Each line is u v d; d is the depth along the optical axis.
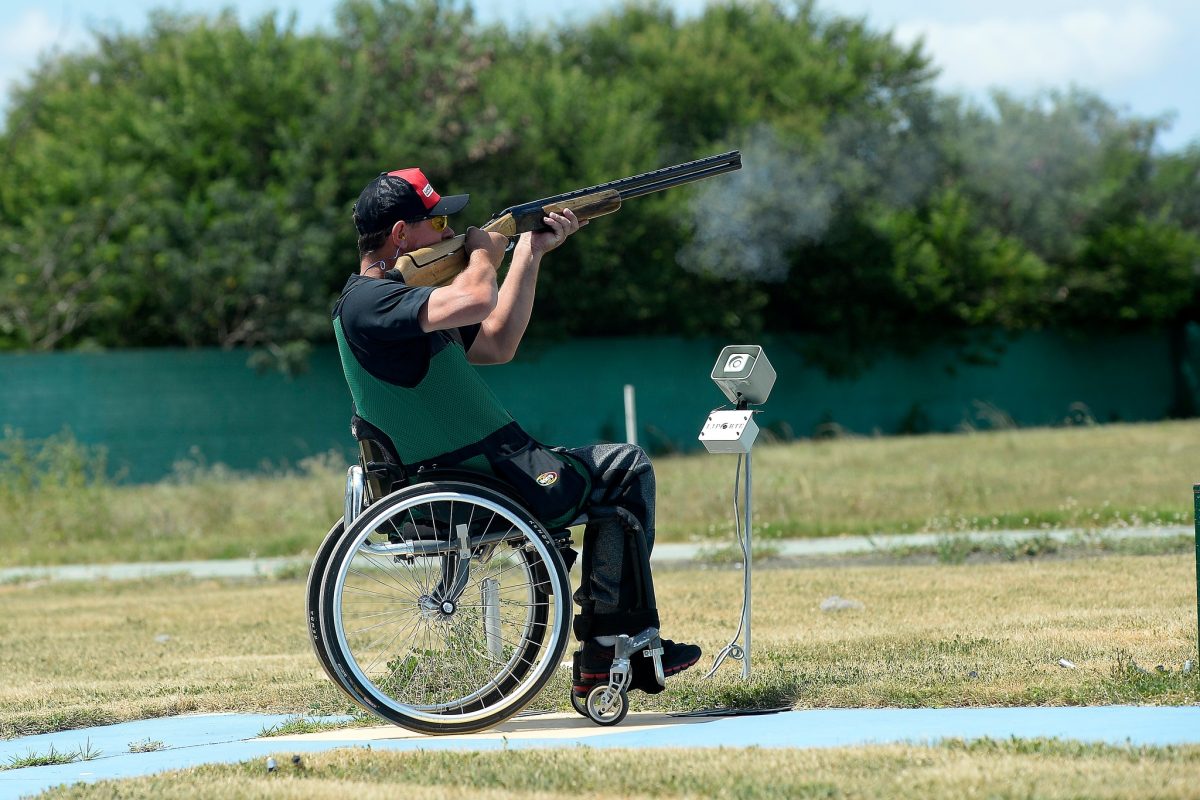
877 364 132.88
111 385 96.00
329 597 16.25
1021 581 33.47
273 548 55.84
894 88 144.50
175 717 21.02
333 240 100.75
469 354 17.33
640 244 117.31
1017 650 21.69
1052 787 12.04
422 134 102.62
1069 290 143.00
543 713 18.97
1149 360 148.62
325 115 102.19
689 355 119.31
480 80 109.31
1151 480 64.94
